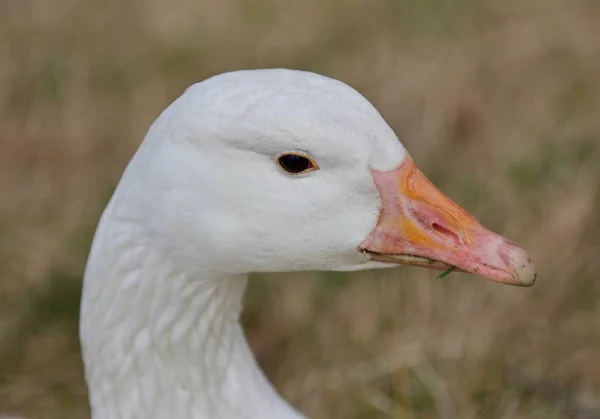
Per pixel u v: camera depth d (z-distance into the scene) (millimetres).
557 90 13375
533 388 9930
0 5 16031
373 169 5441
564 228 10969
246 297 11133
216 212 5395
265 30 15570
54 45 15070
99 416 6305
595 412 9656
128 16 15859
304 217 5387
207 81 5426
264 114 5184
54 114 13992
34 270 11711
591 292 10680
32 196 12922
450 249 5465
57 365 10906
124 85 14383
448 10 15078
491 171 12078
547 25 14508
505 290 10648
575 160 11828
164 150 5398
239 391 6418
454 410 9680
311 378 10195
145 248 5641
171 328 5926
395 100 13344
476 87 13469
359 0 15805
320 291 10953
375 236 5520
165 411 6203
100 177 12969
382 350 10320
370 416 9797
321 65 14547
